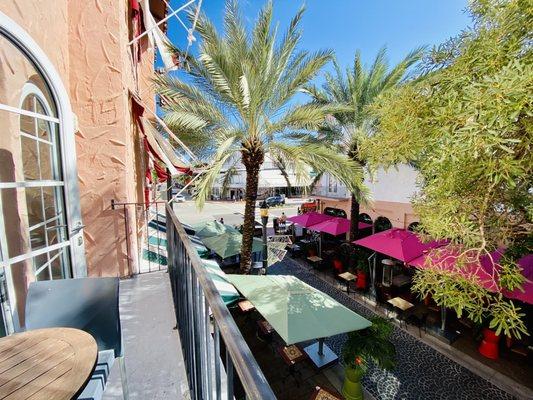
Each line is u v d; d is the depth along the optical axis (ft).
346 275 38.96
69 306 6.67
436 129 10.43
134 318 11.35
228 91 25.17
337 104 28.02
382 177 51.08
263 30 24.32
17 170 9.78
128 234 16.33
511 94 7.54
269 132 27.58
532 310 23.71
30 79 10.67
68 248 12.59
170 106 25.17
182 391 7.55
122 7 16.76
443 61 12.72
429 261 12.00
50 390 3.77
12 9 9.58
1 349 4.75
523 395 20.12
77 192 12.89
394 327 29.32
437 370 23.02
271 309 21.20
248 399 2.47
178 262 9.77
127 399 6.57
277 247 51.01
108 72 15.75
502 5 9.14
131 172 18.57
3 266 8.59
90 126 15.58
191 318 6.86
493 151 8.67
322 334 18.88
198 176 23.99
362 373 19.86
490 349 23.79
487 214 11.14
